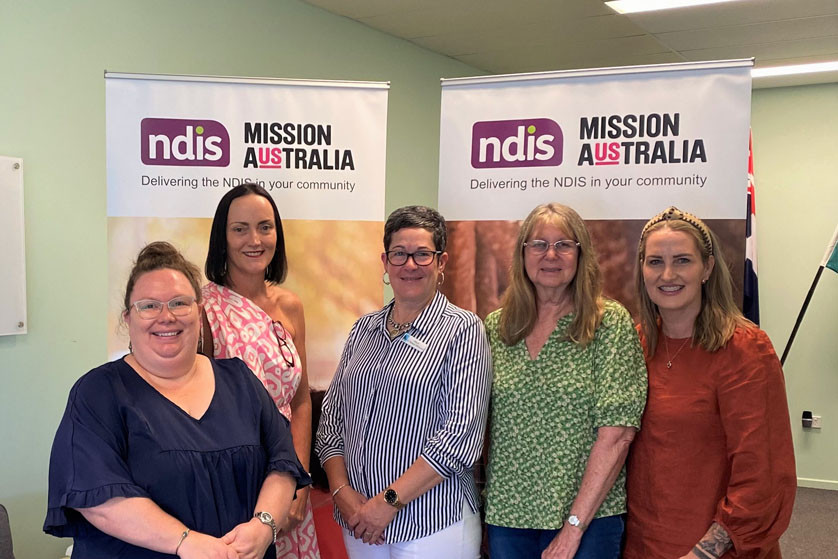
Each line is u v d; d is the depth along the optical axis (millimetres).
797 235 5500
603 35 4449
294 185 2391
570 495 1833
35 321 2801
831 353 5391
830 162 5375
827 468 5453
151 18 3176
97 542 1519
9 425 2744
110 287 2328
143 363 1618
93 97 2961
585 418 1840
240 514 1615
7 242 2668
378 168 2416
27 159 2730
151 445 1519
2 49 2625
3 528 2311
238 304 2164
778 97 5527
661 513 1795
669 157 2180
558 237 1875
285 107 2371
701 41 4492
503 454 1900
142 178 2324
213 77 2332
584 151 2252
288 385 2170
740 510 1673
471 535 1929
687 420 1771
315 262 2418
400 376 1883
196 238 2350
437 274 1979
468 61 5312
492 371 1948
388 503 1818
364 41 4438
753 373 1720
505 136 2320
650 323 1910
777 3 3727
